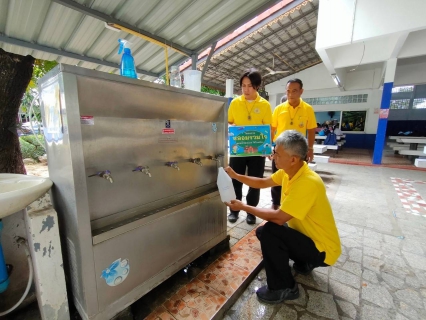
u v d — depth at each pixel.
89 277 1.01
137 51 2.91
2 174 1.20
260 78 2.06
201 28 2.48
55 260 1.05
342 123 10.52
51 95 0.98
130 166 1.17
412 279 1.56
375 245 2.01
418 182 4.22
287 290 1.36
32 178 1.15
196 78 1.68
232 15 2.35
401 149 7.19
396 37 4.57
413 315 1.27
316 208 1.29
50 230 1.01
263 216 1.32
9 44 2.47
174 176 1.42
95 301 1.05
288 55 8.30
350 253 1.88
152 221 1.25
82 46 2.65
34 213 0.98
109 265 1.08
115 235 1.08
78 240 0.97
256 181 1.73
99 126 1.02
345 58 5.77
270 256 1.33
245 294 1.45
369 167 5.81
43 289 1.03
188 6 2.11
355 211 2.80
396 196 3.40
